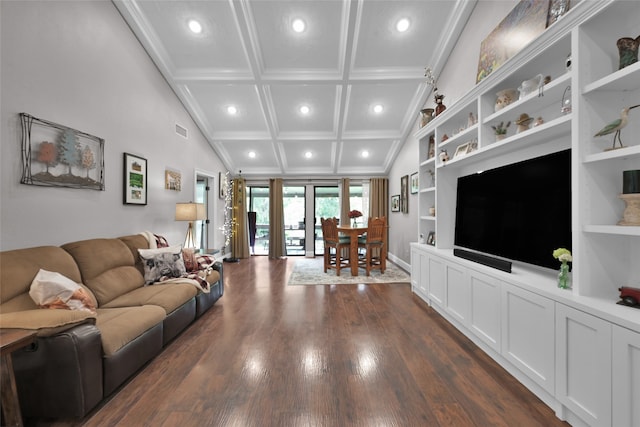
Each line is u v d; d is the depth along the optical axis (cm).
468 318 234
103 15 285
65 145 239
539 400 160
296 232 739
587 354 130
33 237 214
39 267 186
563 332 142
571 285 162
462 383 177
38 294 162
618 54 147
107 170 290
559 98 187
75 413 142
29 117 210
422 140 373
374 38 357
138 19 324
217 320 286
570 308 138
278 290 399
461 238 288
